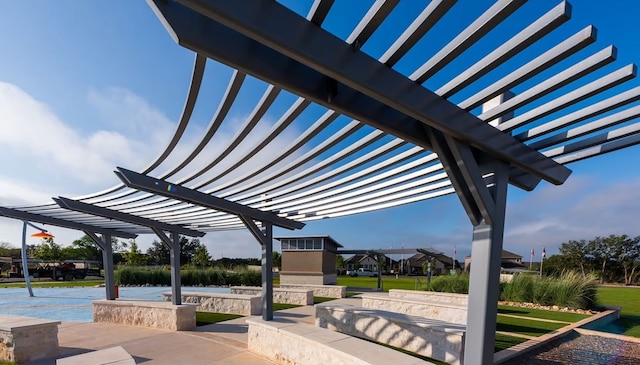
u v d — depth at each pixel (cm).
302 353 562
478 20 219
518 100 305
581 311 1105
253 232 838
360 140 433
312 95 275
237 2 192
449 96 300
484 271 365
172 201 825
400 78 268
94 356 504
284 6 211
